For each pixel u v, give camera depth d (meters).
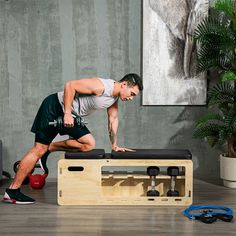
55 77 7.27
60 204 6.03
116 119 6.22
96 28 7.23
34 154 6.09
